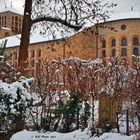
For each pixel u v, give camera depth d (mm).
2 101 10609
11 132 12734
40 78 14289
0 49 11844
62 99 14586
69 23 18250
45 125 13789
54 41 20766
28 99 10961
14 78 12797
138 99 14266
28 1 18047
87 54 71250
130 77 14945
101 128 13555
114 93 14648
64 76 15031
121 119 14797
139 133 10906
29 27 18047
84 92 14680
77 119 13836
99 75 14898
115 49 73062
